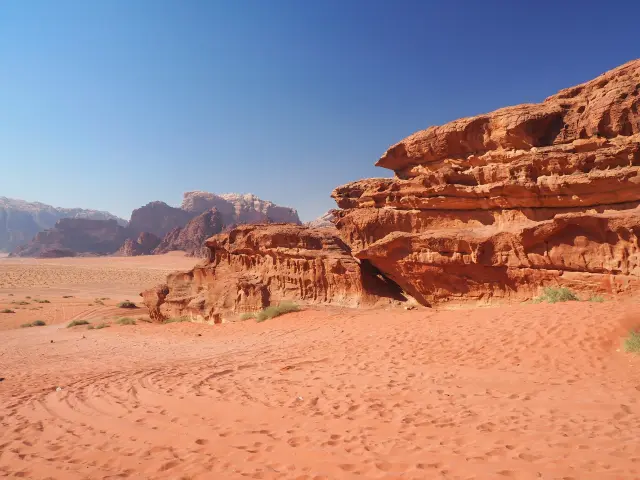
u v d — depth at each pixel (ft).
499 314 42.68
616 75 53.01
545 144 57.41
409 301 68.80
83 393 29.37
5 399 29.19
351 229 75.87
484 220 61.21
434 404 22.66
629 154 48.55
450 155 66.33
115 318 121.49
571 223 50.65
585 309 38.27
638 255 46.21
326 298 72.90
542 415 20.03
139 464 16.89
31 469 16.89
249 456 17.16
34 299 181.27
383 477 14.66
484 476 14.25
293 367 33.78
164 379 32.01
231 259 89.15
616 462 14.66
